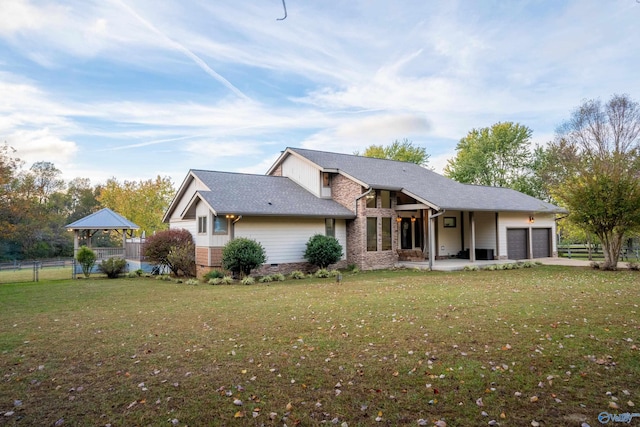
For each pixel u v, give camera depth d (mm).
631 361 4766
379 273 16766
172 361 5254
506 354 5160
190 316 8148
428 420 3520
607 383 4172
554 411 3609
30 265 32062
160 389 4332
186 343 6094
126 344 6102
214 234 16094
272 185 19797
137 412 3795
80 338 6508
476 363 4859
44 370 4988
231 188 17828
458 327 6574
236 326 7113
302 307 8703
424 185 20734
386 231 19422
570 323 6625
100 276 19797
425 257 21156
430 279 13883
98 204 52344
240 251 14898
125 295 11656
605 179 15828
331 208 18516
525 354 5141
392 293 10445
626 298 8859
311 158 20359
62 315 8547
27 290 13258
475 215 22672
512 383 4246
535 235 23703
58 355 5602
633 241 22688
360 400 3967
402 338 6051
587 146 31922
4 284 15914
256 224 16562
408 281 13328
